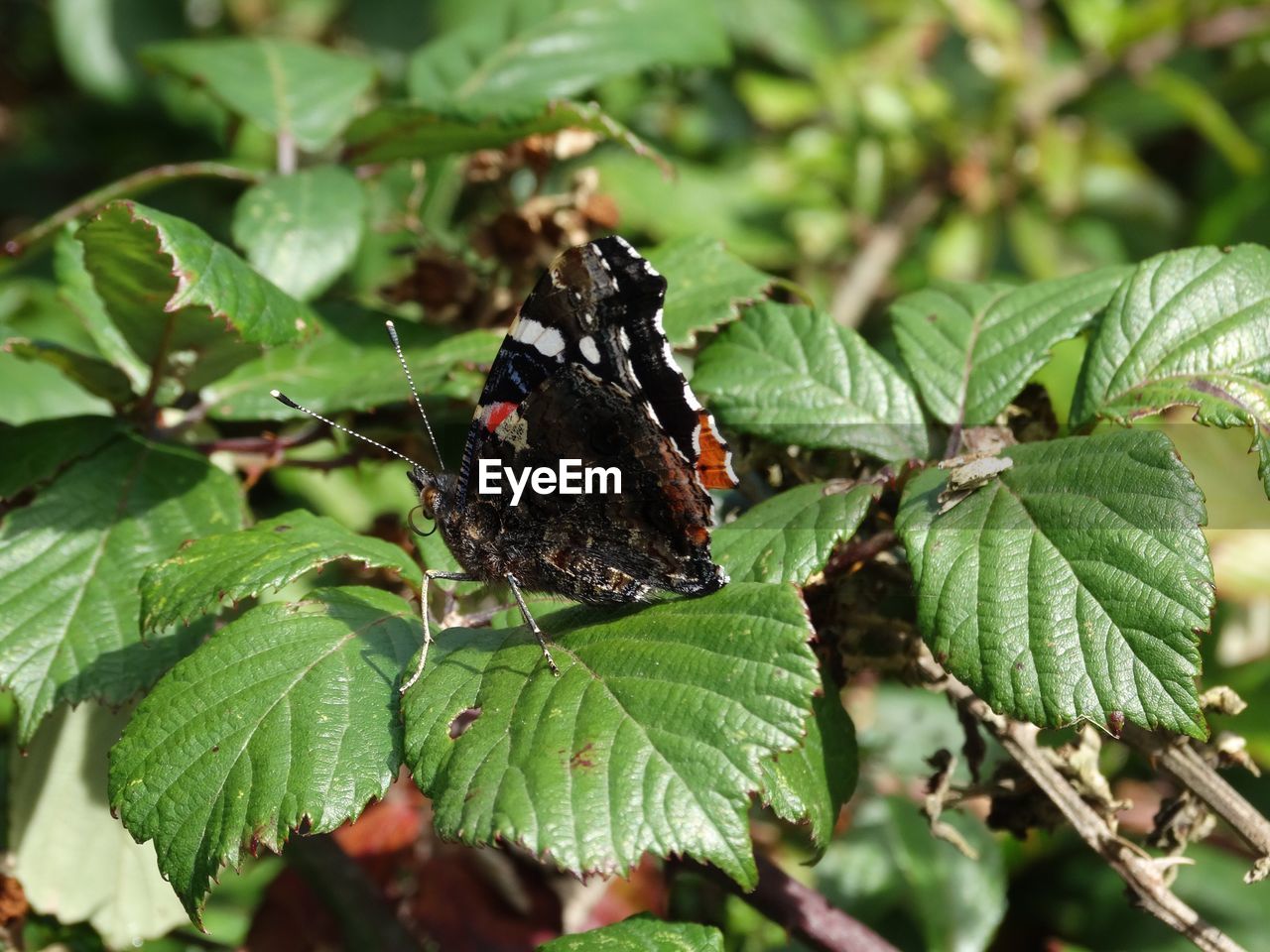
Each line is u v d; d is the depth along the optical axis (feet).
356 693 0.83
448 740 0.81
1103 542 0.81
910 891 1.07
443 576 0.90
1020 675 0.80
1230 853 1.06
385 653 0.84
